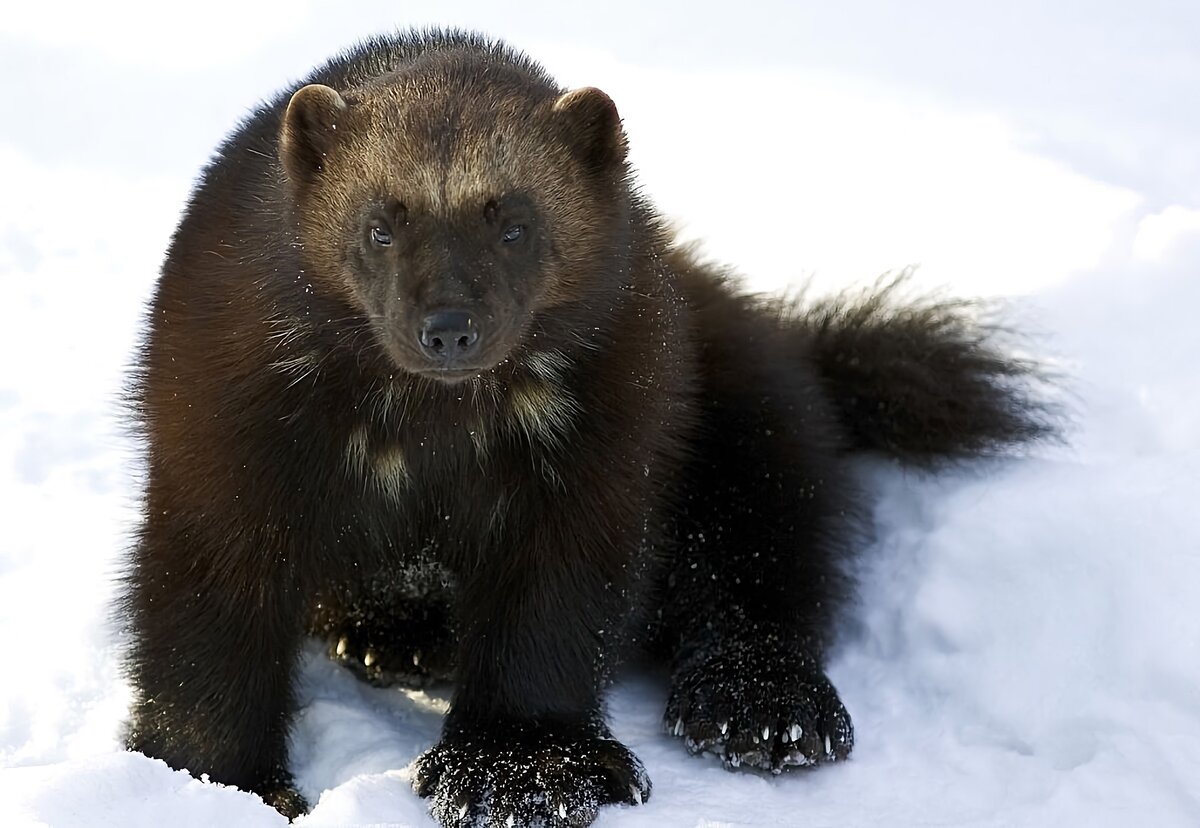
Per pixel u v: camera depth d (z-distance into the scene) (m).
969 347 11.53
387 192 7.44
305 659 9.54
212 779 8.21
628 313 8.16
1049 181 15.92
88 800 6.96
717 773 8.76
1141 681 8.73
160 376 8.23
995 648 9.40
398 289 7.29
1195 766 8.10
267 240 7.86
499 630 8.38
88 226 16.36
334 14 21.83
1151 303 12.82
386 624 9.53
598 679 8.55
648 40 21.20
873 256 14.88
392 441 8.20
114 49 20.92
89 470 11.95
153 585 8.25
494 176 7.50
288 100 8.79
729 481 9.97
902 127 18.03
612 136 7.94
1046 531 9.73
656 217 9.18
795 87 19.52
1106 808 7.99
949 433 11.12
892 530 10.73
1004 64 19.92
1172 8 21.72
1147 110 18.02
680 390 8.77
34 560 10.58
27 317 14.35
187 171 17.94
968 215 15.44
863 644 10.06
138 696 8.60
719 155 17.69
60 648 9.48
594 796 7.96
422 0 22.41
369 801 7.71
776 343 10.66
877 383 11.32
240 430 7.82
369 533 8.55
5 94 19.52
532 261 7.64
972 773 8.62
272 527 8.00
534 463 8.20
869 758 8.98
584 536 8.25
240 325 7.82
